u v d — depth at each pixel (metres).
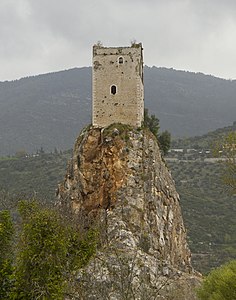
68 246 33.66
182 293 38.34
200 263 87.25
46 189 115.00
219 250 95.06
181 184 130.00
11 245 34.59
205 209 113.81
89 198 64.00
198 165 142.12
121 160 63.03
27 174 132.38
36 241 32.19
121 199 61.06
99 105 66.38
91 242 35.53
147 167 63.75
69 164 69.00
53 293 28.95
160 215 62.72
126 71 66.31
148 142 65.94
